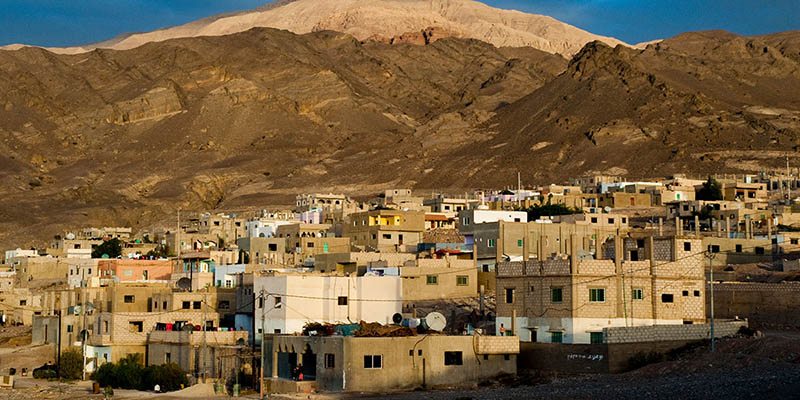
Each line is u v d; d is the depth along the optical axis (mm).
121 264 157250
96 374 111500
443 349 90188
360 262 135875
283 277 106562
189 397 94188
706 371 84625
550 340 93000
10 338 139375
